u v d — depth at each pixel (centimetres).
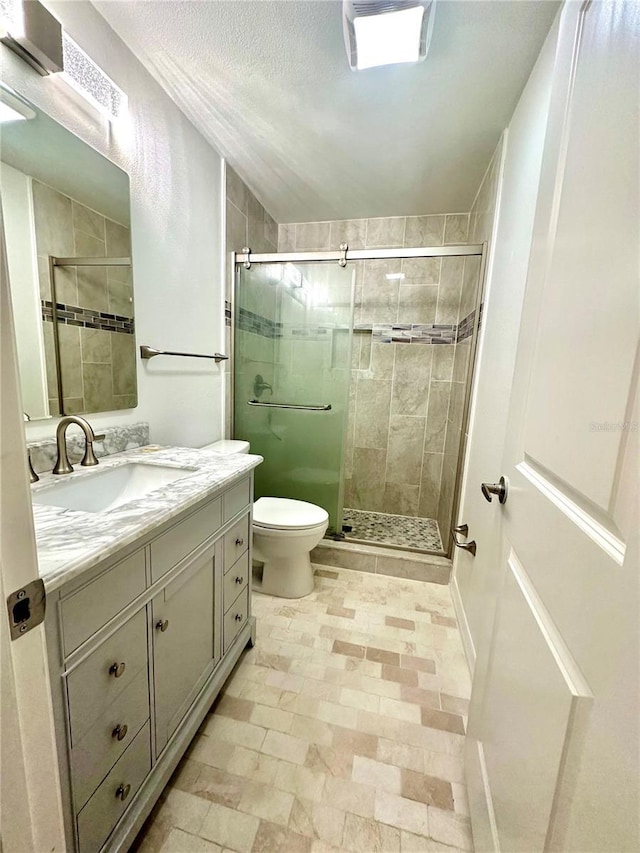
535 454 71
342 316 217
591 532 49
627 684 38
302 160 187
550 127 79
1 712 35
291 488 239
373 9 102
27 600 37
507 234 144
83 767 68
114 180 122
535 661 62
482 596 135
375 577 212
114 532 70
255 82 136
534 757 59
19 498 36
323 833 91
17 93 90
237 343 220
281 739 114
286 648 153
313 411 229
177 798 97
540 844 53
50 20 89
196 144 165
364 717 122
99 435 118
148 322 144
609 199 51
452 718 123
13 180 93
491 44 116
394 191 216
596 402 50
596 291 53
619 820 37
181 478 112
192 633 105
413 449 276
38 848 40
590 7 62
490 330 161
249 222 221
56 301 106
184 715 104
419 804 97
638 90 45
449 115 150
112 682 74
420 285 257
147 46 122
